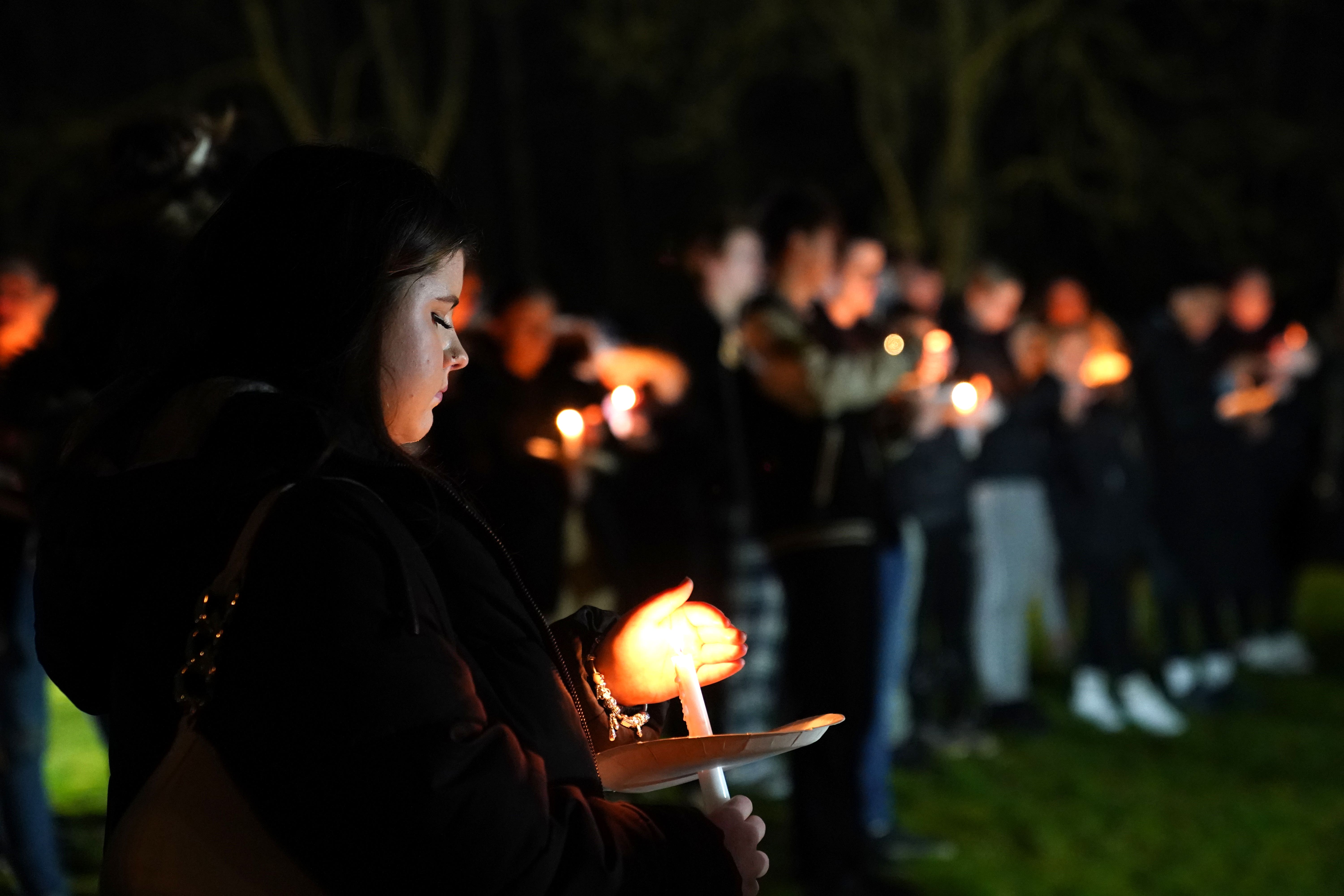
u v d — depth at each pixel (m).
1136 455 6.17
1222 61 15.48
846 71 14.87
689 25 14.05
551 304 3.88
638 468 4.43
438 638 1.21
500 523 3.58
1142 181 14.28
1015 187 14.66
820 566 3.69
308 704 1.14
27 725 3.43
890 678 4.31
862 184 15.53
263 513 1.20
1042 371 6.02
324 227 1.27
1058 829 4.73
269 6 15.02
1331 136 14.76
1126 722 6.09
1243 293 6.71
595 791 1.33
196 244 1.33
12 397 2.79
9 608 3.35
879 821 4.39
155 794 1.20
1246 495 6.64
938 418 5.06
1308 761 5.59
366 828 1.13
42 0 14.53
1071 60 13.93
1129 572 6.14
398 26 15.26
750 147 15.60
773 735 1.41
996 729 5.91
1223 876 4.35
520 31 16.31
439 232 1.32
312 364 1.29
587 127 16.81
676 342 4.14
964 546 5.62
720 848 1.34
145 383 1.32
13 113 14.40
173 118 2.27
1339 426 8.16
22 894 3.46
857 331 4.18
